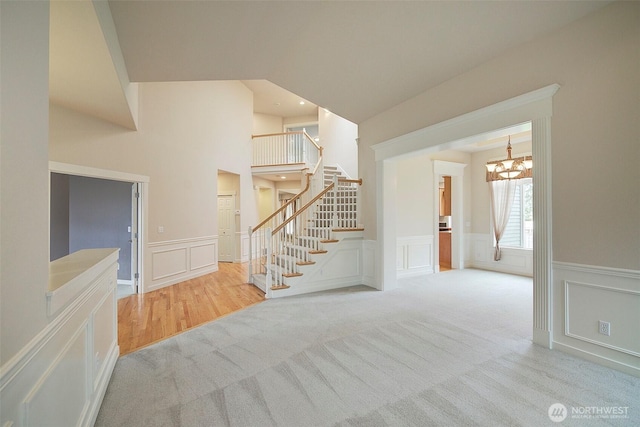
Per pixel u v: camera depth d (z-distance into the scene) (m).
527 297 4.19
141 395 1.94
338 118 8.38
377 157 4.61
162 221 5.02
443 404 1.80
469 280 5.28
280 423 1.66
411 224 5.67
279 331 3.01
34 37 1.08
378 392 1.94
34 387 1.02
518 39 2.64
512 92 2.78
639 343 2.06
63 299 1.25
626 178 2.10
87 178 5.39
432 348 2.57
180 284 5.22
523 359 2.35
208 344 2.73
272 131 10.42
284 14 2.47
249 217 8.29
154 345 2.72
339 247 4.82
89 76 2.78
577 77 2.34
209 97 6.43
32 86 1.06
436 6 2.32
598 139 2.23
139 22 2.52
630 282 2.10
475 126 3.12
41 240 1.11
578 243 2.35
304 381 2.08
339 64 3.23
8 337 0.89
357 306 3.81
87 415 1.58
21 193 0.99
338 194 5.18
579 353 2.35
